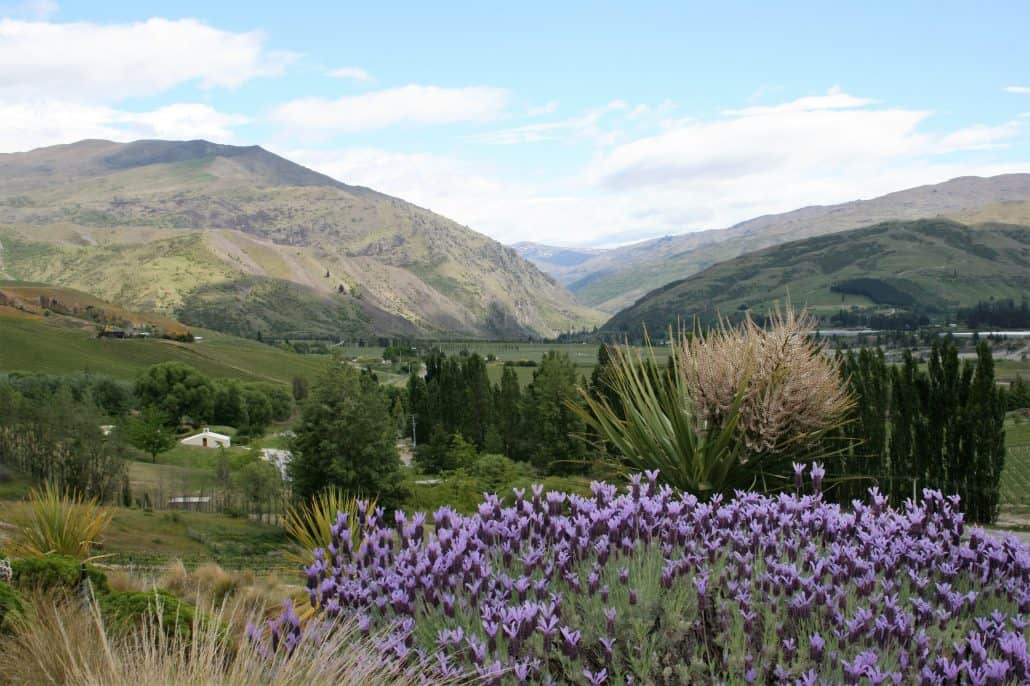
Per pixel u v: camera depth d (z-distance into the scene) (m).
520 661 3.15
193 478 84.12
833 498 13.09
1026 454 57.38
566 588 3.69
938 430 14.55
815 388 8.28
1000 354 173.50
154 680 3.40
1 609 4.97
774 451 8.42
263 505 68.50
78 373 140.38
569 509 4.91
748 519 4.66
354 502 6.21
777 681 3.05
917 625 3.46
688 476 8.33
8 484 53.81
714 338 8.74
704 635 3.27
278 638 3.49
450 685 3.06
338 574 4.04
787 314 8.48
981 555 4.08
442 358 113.62
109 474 59.59
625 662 3.18
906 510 4.80
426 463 88.75
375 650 3.34
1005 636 3.10
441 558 3.74
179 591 9.93
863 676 2.91
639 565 3.86
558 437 80.19
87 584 5.91
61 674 4.07
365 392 55.22
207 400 142.50
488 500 4.54
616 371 9.29
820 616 3.37
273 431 152.38
